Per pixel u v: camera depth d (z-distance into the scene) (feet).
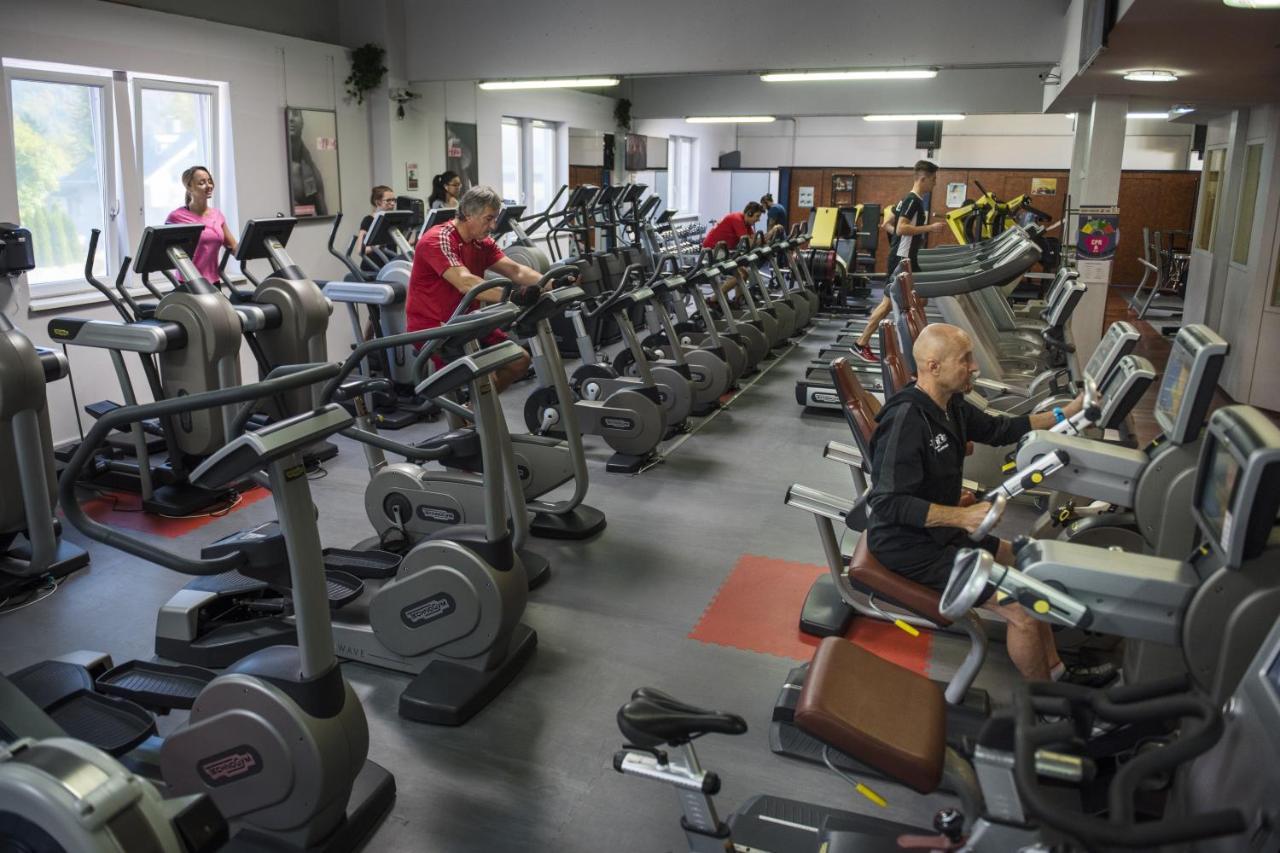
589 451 18.49
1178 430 7.97
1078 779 4.52
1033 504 15.07
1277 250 22.08
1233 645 6.09
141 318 15.39
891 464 8.91
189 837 5.55
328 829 7.41
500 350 9.36
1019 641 8.54
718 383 21.24
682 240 38.96
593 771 8.63
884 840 7.21
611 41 25.77
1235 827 3.79
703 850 5.74
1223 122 28.81
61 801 4.95
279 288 16.60
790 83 41.47
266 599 10.66
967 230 36.14
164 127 21.16
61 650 10.68
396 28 26.94
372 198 23.94
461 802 8.17
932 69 24.08
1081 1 18.30
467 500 11.90
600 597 12.13
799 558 13.47
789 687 9.52
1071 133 48.93
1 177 16.87
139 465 14.80
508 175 35.99
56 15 17.78
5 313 13.15
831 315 37.99
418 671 10.07
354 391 11.13
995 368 17.80
